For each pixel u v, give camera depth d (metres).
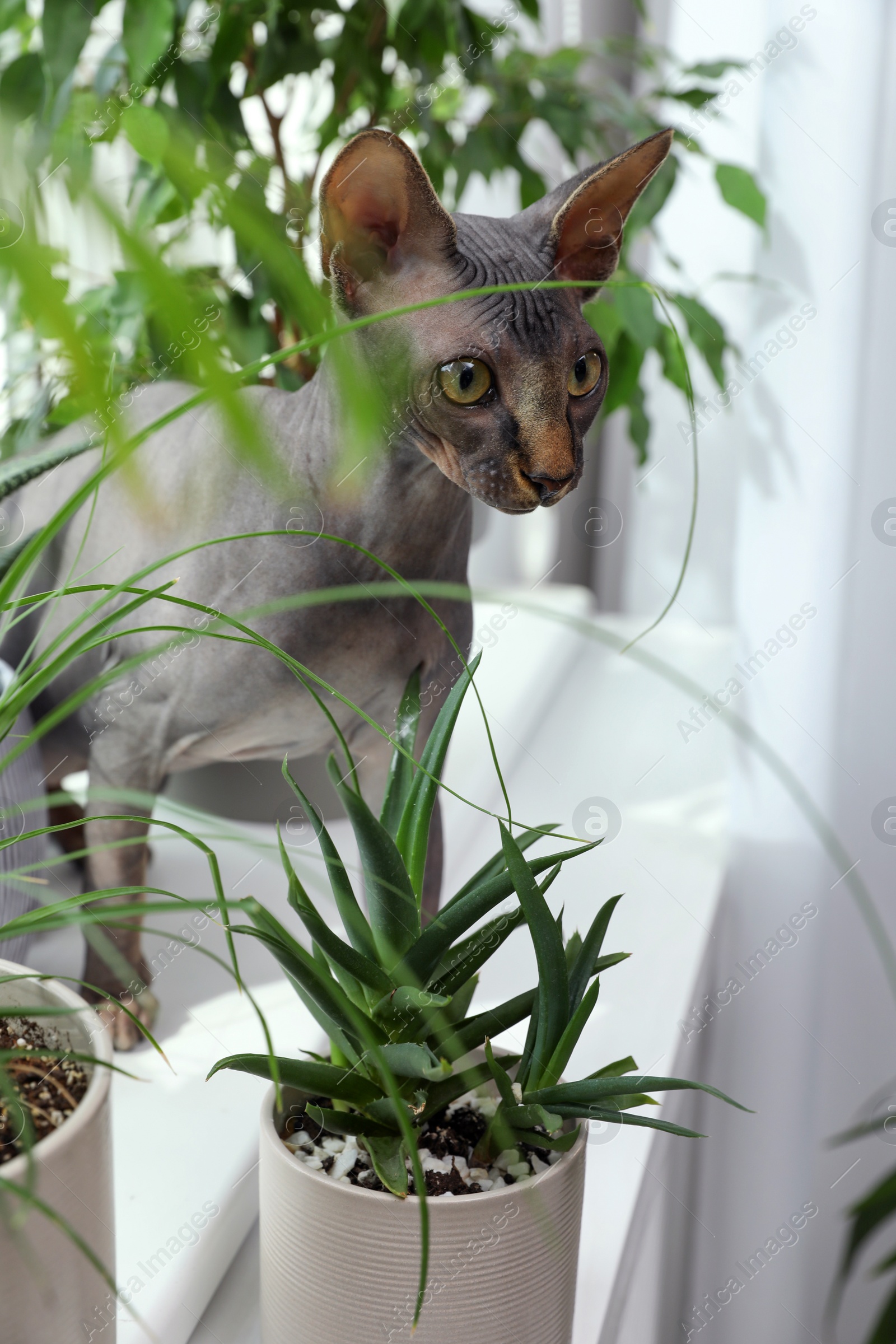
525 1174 0.41
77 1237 0.31
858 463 0.78
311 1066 0.40
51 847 0.78
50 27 0.64
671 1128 0.39
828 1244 1.03
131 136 0.36
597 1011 0.74
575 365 0.46
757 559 0.82
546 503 0.46
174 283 0.13
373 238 0.45
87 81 0.87
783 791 0.85
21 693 0.36
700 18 1.08
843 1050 0.98
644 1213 0.65
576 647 1.31
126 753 0.59
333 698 0.57
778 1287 0.93
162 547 0.55
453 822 0.89
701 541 1.34
